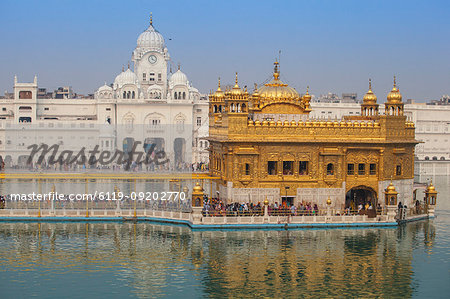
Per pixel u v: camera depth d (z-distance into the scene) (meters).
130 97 163.75
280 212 64.88
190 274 48.47
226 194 66.50
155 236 60.28
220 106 80.12
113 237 60.09
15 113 158.88
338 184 67.38
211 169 74.56
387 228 64.56
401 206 68.62
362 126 68.12
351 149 67.81
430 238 60.28
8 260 52.03
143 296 43.53
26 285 45.78
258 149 66.12
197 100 171.75
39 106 163.75
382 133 68.62
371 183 68.44
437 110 181.38
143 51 175.00
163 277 47.69
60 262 51.56
